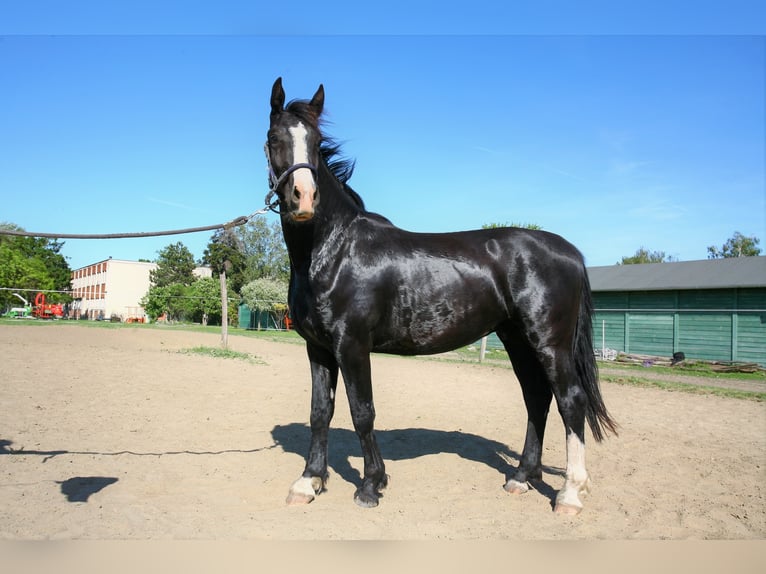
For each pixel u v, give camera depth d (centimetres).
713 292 2061
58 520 355
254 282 4272
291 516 377
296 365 1299
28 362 1024
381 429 675
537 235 428
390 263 401
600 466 521
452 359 1777
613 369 1733
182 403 766
